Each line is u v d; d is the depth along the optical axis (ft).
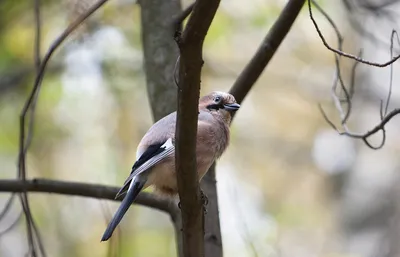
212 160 26.63
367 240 45.80
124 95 42.86
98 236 46.29
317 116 54.34
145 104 44.27
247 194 53.21
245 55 46.32
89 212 46.83
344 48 50.98
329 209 52.06
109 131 44.65
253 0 44.60
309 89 53.98
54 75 40.86
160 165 25.44
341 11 48.01
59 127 43.57
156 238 46.29
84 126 44.04
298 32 51.70
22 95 41.39
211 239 27.20
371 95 50.83
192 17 18.17
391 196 46.62
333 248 47.78
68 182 27.40
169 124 26.14
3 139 42.63
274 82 54.13
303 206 53.11
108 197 27.35
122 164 45.06
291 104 54.70
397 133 49.65
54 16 40.73
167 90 29.25
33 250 26.50
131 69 41.16
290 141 54.80
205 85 47.24
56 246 45.85
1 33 40.60
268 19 44.37
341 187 51.31
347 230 47.24
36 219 45.75
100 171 44.88
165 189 26.07
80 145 44.73
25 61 40.83
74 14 28.45
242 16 44.75
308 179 54.03
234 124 53.67
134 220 46.16
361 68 51.29
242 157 54.29
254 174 54.29
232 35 45.50
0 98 41.29
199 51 18.63
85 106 43.16
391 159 48.62
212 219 27.50
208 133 26.25
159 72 29.48
